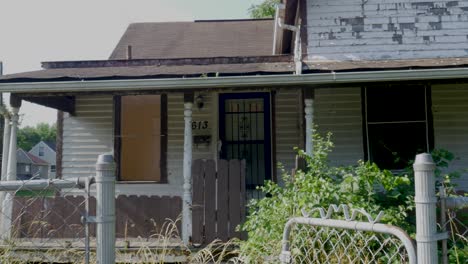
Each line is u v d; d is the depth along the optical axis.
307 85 6.86
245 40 11.54
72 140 9.30
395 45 8.02
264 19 13.18
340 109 8.60
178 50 10.90
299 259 2.91
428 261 1.93
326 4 8.16
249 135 9.17
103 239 2.25
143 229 6.45
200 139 9.11
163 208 6.49
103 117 9.32
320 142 5.67
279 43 9.95
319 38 8.11
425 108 8.38
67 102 9.19
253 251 3.73
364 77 6.64
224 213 5.92
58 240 4.75
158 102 9.41
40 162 45.62
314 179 4.48
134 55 10.58
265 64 7.91
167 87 6.80
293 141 9.00
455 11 8.02
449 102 8.38
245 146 9.16
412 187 4.66
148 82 6.75
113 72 7.46
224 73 6.90
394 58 7.98
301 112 8.69
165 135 9.13
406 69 6.87
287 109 9.09
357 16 8.09
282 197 4.55
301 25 8.16
